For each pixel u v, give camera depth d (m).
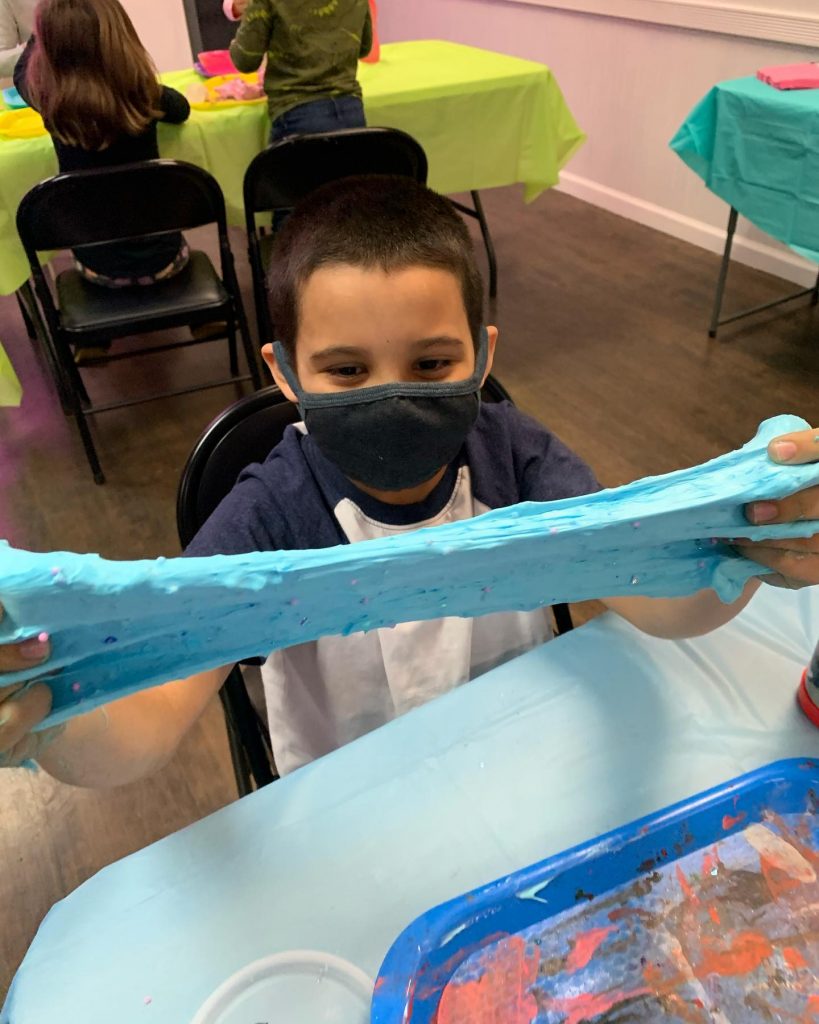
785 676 0.66
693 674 0.67
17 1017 0.49
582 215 3.46
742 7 2.56
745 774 0.58
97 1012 0.49
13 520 1.95
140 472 2.07
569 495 0.78
